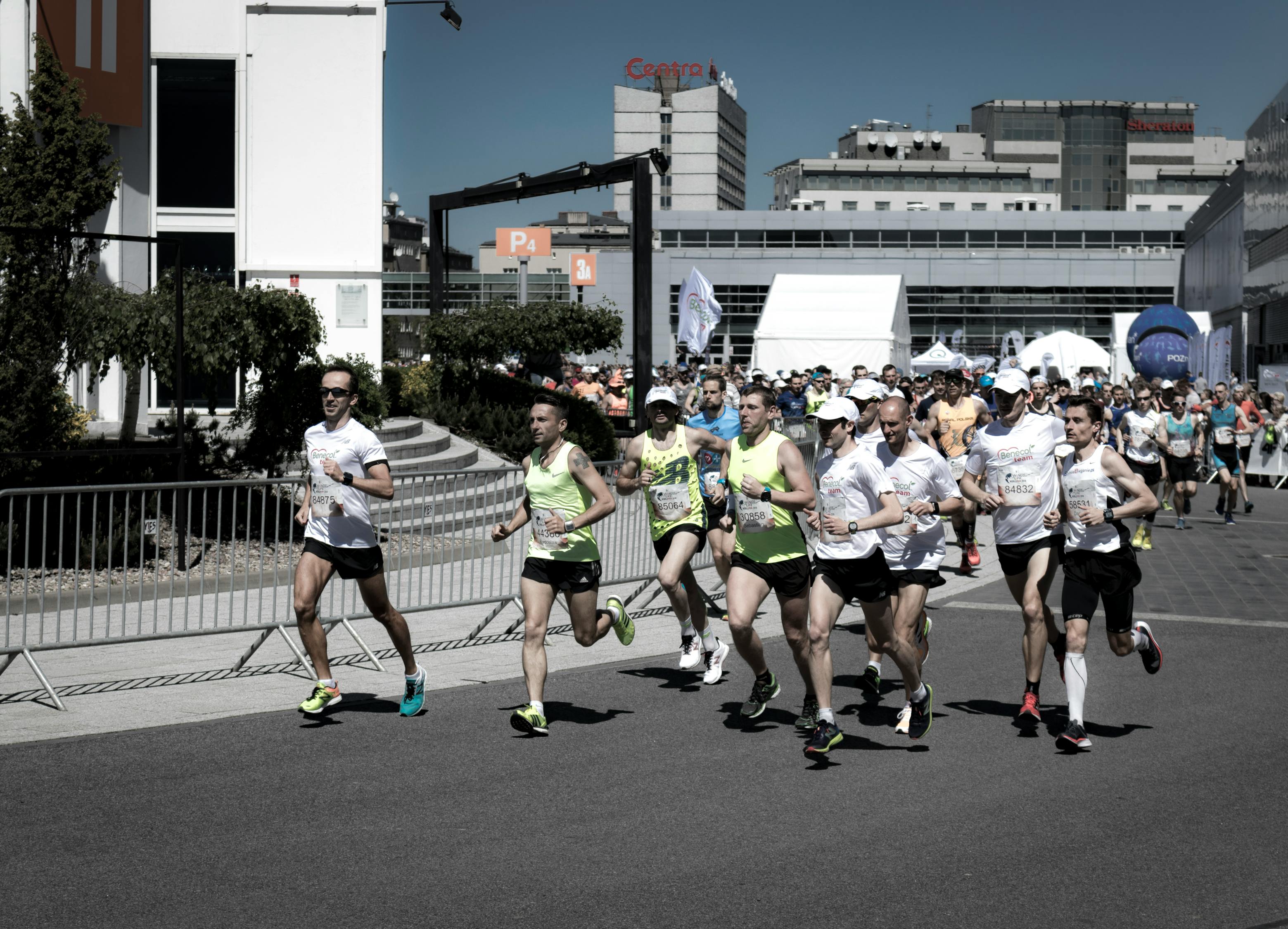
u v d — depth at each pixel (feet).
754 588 22.26
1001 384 24.08
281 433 43.70
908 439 24.07
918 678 21.98
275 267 68.28
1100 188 475.31
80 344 38.93
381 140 68.49
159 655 29.81
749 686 26.94
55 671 27.94
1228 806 18.42
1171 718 23.79
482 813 18.07
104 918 14.20
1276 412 77.66
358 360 58.85
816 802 18.63
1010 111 474.49
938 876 15.52
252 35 67.26
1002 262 275.18
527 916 14.25
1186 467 56.59
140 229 64.69
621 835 17.11
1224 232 197.77
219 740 22.13
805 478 21.70
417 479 31.35
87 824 17.58
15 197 39.22
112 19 61.00
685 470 26.43
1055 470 24.12
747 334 276.21
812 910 14.43
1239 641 31.45
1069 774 20.13
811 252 275.59
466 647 31.22
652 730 22.98
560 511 22.84
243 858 16.17
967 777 19.93
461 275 253.44
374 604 23.53
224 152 67.77
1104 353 136.56
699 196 566.36
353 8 67.67
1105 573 22.74
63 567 26.86
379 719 23.76
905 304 144.15
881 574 21.52
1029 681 23.45
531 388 70.13
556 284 263.70
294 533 32.09
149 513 28.89
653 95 565.94
